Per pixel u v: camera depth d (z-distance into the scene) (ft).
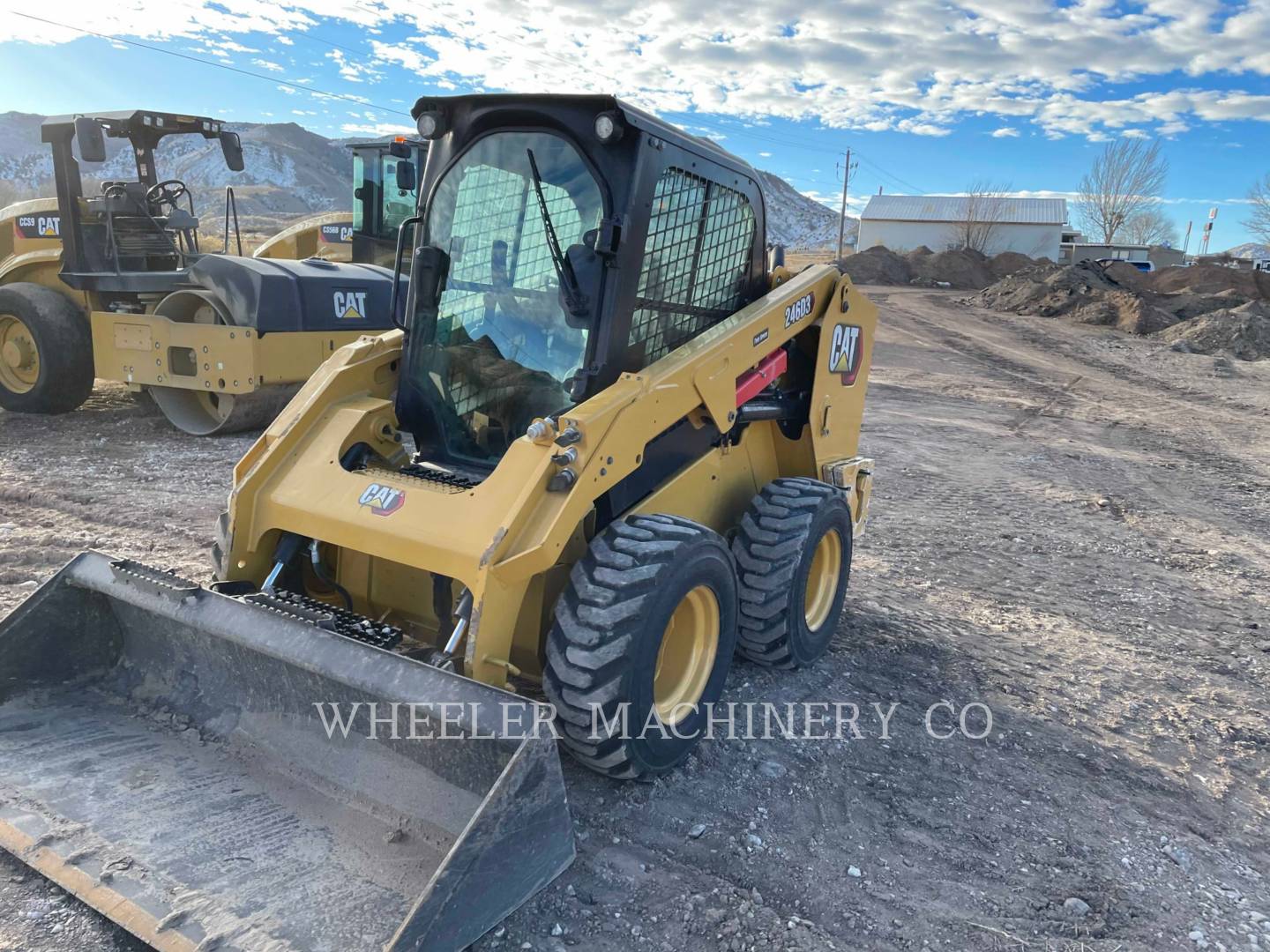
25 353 29.73
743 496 15.08
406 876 8.45
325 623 9.91
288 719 10.02
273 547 12.07
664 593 10.13
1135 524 27.02
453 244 12.22
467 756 8.66
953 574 21.17
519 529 9.83
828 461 16.22
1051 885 10.05
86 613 11.04
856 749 12.59
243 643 9.61
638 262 11.18
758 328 13.30
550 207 11.34
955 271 148.56
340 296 28.35
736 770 11.75
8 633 10.37
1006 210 192.24
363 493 11.11
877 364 61.05
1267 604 20.57
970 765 12.50
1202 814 11.90
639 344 11.96
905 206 199.00
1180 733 14.08
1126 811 11.75
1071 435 41.45
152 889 8.08
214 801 9.37
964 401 49.14
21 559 16.96
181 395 28.73
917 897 9.66
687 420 12.71
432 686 8.53
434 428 12.66
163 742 10.30
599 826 10.32
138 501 21.26
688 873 9.68
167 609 10.25
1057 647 17.19
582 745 10.05
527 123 11.38
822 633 14.97
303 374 27.68
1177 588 21.31
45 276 31.24
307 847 8.79
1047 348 74.08
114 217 29.30
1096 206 207.62
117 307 30.48
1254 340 77.05
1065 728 13.88
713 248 13.21
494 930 8.61
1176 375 64.03
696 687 11.49
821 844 10.42
